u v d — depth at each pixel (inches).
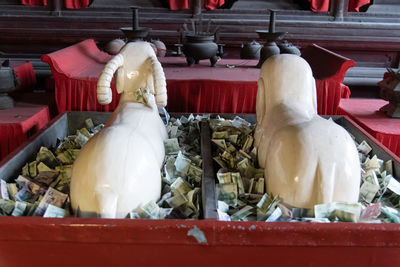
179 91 100.8
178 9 178.1
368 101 107.9
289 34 181.0
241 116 82.1
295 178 44.8
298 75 58.7
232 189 51.0
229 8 183.9
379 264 39.1
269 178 48.8
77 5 174.1
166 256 38.8
